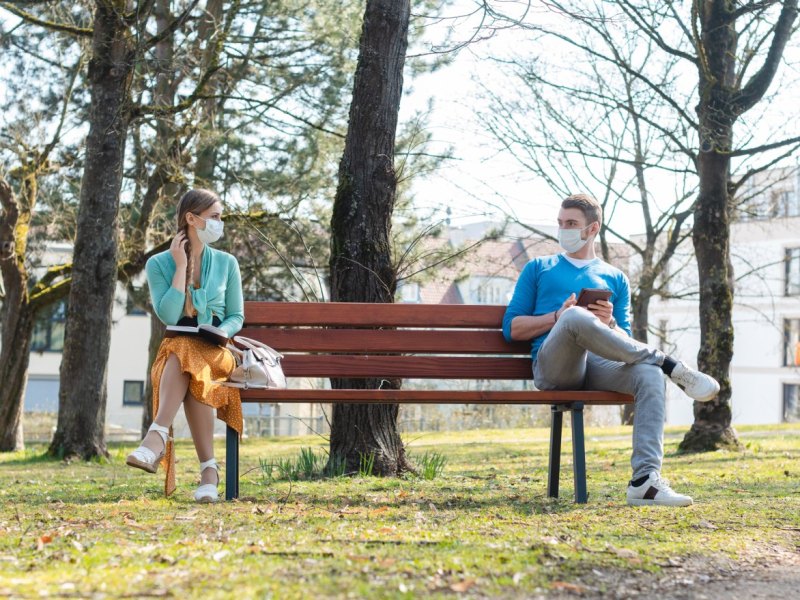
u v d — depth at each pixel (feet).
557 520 12.85
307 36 46.11
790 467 25.53
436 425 86.74
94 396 36.19
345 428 20.84
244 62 46.91
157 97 40.45
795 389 127.44
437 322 16.60
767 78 35.06
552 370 15.16
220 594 7.80
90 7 40.70
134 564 9.11
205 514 12.94
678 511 13.98
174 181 50.47
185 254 14.76
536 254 87.20
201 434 14.97
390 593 7.99
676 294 75.36
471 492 17.21
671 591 8.88
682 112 36.01
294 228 26.25
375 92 21.29
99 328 36.35
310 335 16.40
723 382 34.65
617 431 61.98
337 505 14.39
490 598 8.12
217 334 14.64
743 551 10.96
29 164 52.13
